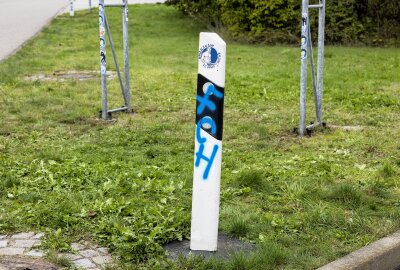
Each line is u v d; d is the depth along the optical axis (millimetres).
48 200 5852
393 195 6316
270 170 6977
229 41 20688
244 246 5055
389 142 8383
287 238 5156
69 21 24672
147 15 25766
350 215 5758
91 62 15945
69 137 8547
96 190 6137
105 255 4812
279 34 20109
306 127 8766
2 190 6168
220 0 20406
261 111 10445
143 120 9594
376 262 4906
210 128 4809
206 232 4902
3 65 15195
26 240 5051
